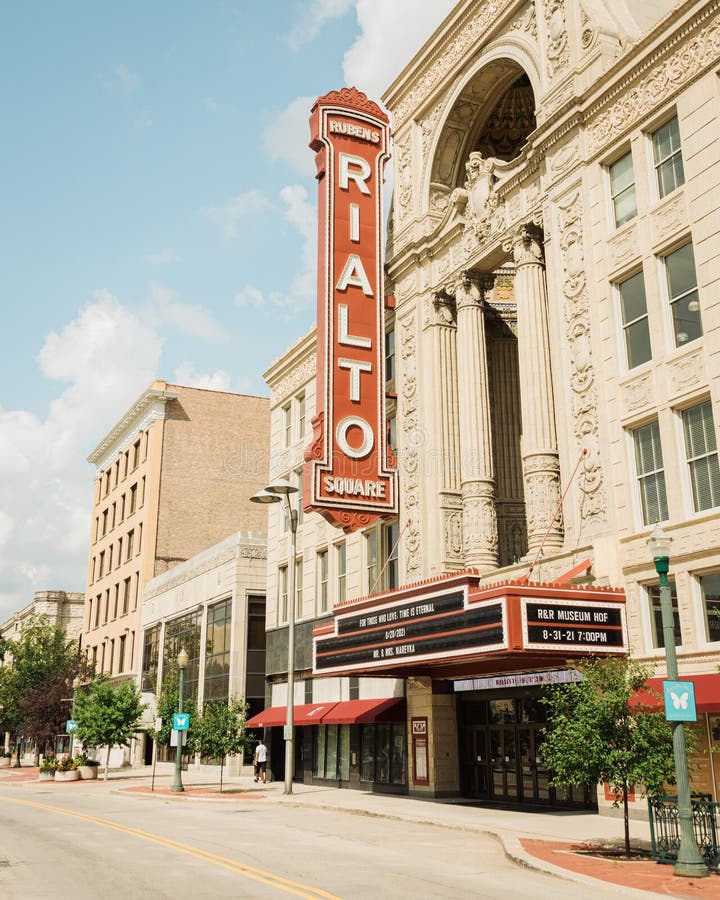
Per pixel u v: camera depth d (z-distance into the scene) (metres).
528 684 23.77
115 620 68.06
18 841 18.00
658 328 20.89
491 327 32.75
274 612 42.62
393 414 33.41
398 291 33.38
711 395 19.23
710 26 20.30
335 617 28.48
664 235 21.03
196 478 64.44
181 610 53.09
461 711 28.42
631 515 21.03
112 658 68.00
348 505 28.66
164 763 54.69
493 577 25.77
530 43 26.97
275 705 41.31
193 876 13.01
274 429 45.28
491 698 27.06
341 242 30.88
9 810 26.64
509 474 31.59
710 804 13.52
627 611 20.81
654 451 20.94
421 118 33.41
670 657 13.94
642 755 14.61
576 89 24.31
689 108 20.67
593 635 20.48
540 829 18.41
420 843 17.27
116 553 70.44
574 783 15.34
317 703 36.81
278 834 18.95
